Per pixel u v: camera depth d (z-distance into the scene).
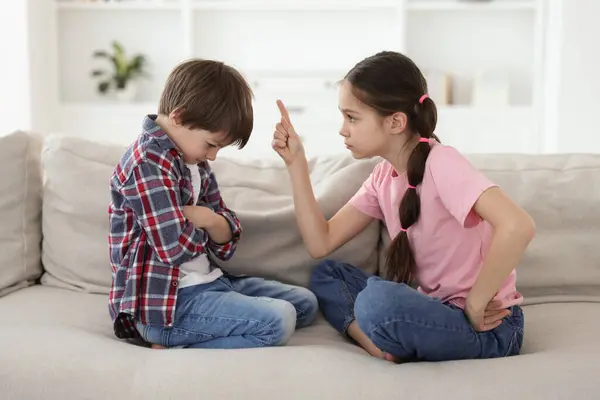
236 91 1.35
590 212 1.56
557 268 1.56
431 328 1.17
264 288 1.47
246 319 1.28
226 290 1.39
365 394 1.05
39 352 1.15
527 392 1.05
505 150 3.79
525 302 1.56
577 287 1.57
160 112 1.38
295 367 1.11
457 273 1.31
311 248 1.47
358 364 1.13
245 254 1.57
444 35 4.00
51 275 1.63
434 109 1.35
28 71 3.49
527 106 3.86
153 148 1.31
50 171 1.63
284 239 1.57
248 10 4.03
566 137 3.46
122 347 1.22
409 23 4.00
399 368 1.13
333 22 4.06
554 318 1.43
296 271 1.58
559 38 3.42
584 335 1.31
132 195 1.30
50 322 1.34
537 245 1.56
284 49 4.08
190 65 1.37
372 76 1.31
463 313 1.22
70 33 4.03
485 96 3.81
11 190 1.60
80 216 1.60
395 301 1.16
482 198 1.20
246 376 1.08
